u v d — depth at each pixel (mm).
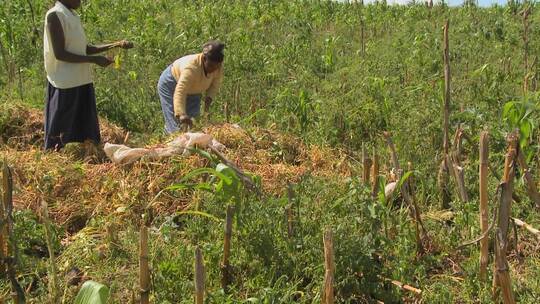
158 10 12867
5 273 3443
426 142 5484
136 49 8969
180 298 3270
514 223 3707
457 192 4457
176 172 4445
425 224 4203
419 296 3379
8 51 8555
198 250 2561
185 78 5473
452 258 3857
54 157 4840
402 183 3904
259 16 12766
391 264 3547
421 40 9430
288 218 3506
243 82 7785
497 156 4891
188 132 5043
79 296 2350
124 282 3482
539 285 3521
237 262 3475
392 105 6344
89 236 3895
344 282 3266
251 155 5102
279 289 3275
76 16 5164
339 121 6129
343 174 5020
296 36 10648
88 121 5398
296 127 6102
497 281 3244
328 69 8836
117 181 4398
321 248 3387
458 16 12406
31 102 6859
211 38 10047
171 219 3965
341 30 11891
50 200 4324
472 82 7223
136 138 6109
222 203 3883
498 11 12820
